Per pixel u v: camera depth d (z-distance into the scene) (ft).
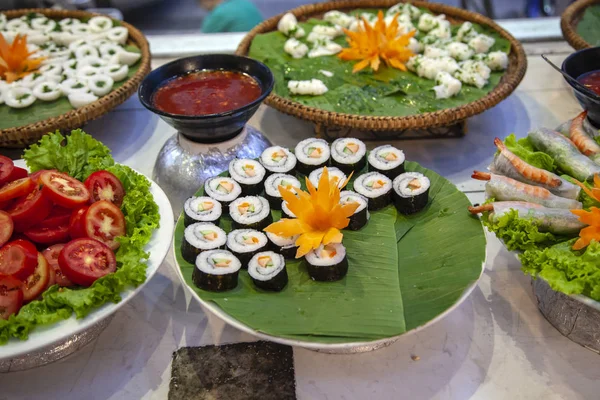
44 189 1.51
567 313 1.48
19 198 1.53
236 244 1.49
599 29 2.55
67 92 2.25
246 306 1.36
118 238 1.46
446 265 1.44
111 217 1.52
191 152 1.90
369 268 1.47
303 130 2.28
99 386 1.46
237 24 3.04
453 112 1.95
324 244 1.46
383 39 2.38
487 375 1.46
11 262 1.36
